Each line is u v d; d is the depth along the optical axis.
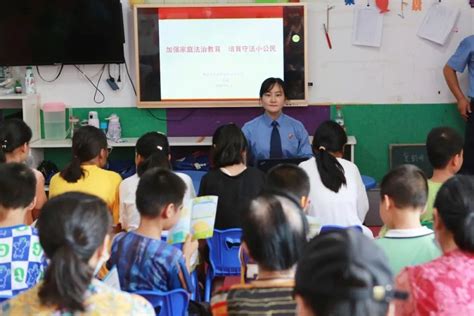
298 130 5.35
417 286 1.98
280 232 1.90
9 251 2.57
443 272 1.97
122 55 6.12
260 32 6.14
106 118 6.35
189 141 6.13
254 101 6.20
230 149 3.79
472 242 1.98
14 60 6.08
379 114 6.30
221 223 3.75
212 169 3.89
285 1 6.15
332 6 6.16
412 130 6.31
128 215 3.74
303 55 6.15
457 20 6.12
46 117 6.30
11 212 2.64
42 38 6.06
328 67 6.25
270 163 4.55
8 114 6.38
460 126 6.29
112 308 1.73
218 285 3.66
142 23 6.15
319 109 6.31
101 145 4.02
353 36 6.19
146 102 6.23
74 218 1.74
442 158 3.48
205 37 6.16
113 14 6.04
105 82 6.32
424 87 6.24
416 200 2.53
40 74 6.30
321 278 1.20
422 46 6.18
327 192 3.65
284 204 1.95
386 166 6.38
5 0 5.98
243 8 6.12
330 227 3.22
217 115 6.36
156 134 4.01
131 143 6.12
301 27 6.12
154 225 2.83
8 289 2.55
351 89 6.27
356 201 3.73
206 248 3.68
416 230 2.55
